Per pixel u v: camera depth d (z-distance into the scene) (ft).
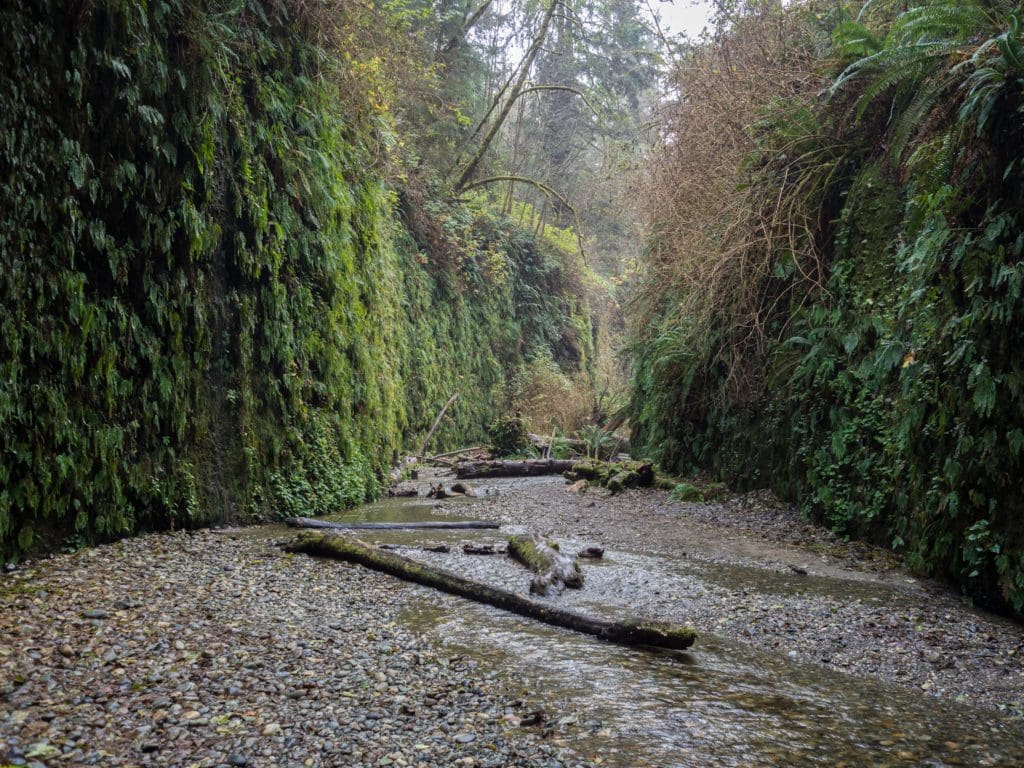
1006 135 19.04
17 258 18.58
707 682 12.97
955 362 19.80
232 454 26.89
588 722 11.05
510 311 80.53
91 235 20.79
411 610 17.16
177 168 24.13
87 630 13.83
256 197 27.91
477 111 84.58
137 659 12.62
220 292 26.73
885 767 9.91
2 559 18.20
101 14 20.93
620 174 53.93
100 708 10.71
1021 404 17.83
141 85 22.39
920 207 21.61
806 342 29.01
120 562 19.45
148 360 23.26
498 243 79.66
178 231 24.44
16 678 11.38
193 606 15.94
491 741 10.31
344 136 37.27
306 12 31.12
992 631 16.52
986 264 18.94
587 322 98.48
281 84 30.37
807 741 10.67
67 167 19.99
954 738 10.93
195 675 12.10
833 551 24.35
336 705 11.27
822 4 34.83
